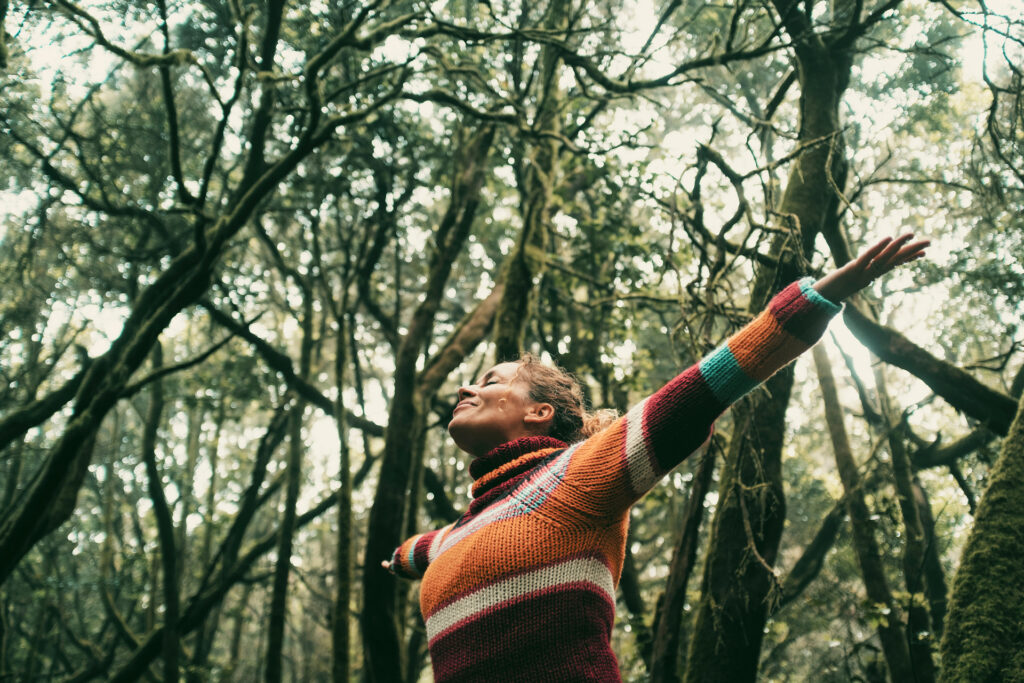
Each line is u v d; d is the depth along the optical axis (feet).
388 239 38.19
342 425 31.04
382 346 50.01
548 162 26.43
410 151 35.60
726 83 36.42
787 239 16.89
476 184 30.94
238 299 40.37
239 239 37.47
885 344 20.20
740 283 31.22
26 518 20.70
